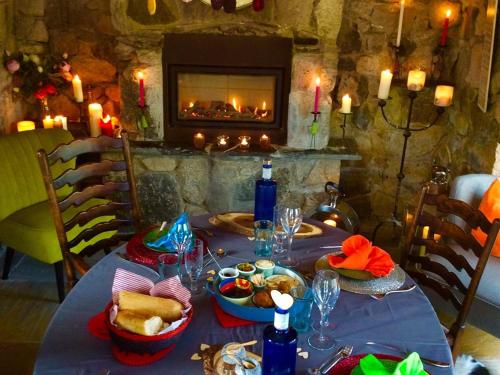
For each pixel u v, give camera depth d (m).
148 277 1.48
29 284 2.60
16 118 3.22
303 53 2.92
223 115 3.16
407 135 3.04
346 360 1.12
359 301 1.39
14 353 2.08
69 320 1.26
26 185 2.60
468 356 2.18
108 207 1.94
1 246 3.01
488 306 2.00
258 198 1.78
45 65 3.11
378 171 3.43
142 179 3.11
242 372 1.03
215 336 1.21
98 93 3.34
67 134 2.81
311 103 2.99
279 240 1.71
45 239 2.33
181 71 3.03
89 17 3.18
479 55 2.72
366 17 3.12
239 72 3.04
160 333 1.11
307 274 1.52
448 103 2.88
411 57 3.15
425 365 1.14
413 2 3.07
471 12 2.83
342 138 3.36
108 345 1.17
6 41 3.03
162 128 3.11
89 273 1.49
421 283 1.77
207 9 2.85
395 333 1.25
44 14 3.15
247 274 1.42
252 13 2.86
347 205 3.13
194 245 1.57
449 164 3.15
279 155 2.99
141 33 2.91
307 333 1.23
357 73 3.23
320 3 2.82
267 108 3.19
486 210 2.22
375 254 1.53
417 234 2.22
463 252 2.27
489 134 2.58
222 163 3.04
